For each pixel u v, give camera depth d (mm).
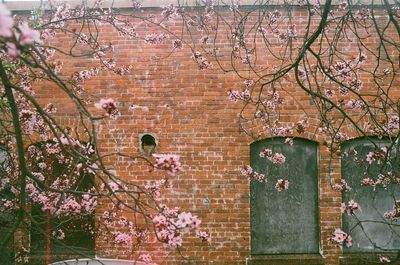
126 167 8852
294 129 8719
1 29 2402
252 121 8773
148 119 8891
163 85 8891
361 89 8703
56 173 8508
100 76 8906
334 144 8578
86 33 8883
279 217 8945
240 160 8828
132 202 8688
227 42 8844
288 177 8961
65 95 8820
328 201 8805
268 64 8789
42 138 8094
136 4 8719
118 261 7266
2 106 6980
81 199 6883
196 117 8867
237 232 8797
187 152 8852
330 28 8758
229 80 8844
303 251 8945
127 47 8930
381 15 8719
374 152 6297
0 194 7109
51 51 7957
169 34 8898
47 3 8359
